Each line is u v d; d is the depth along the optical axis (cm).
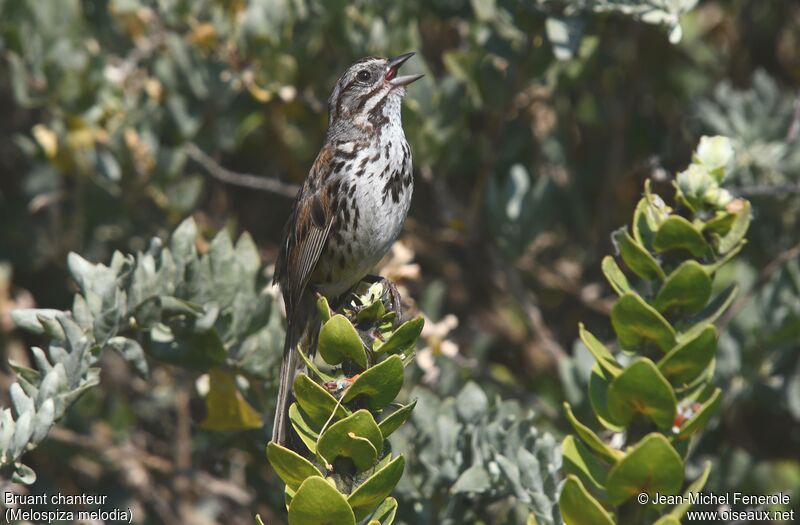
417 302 1244
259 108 1184
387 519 593
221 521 1257
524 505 851
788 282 1029
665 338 538
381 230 977
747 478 1077
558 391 1217
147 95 1176
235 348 855
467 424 848
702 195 555
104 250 1219
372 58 1003
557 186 1302
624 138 1291
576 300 1307
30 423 699
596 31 1041
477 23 1099
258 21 1124
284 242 995
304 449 782
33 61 1145
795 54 1328
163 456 1255
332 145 984
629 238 546
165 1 1150
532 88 1144
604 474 570
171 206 1184
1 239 1306
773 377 1046
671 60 1299
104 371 1267
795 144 1116
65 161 1159
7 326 1231
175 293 813
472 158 1244
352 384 566
